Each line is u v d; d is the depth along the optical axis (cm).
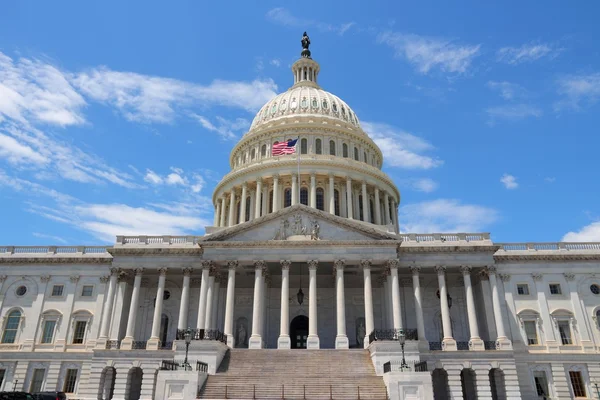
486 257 5791
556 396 5431
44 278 6291
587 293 5925
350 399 3691
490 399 5047
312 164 7788
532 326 5803
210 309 5484
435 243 5969
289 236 5684
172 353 5309
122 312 5859
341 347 5131
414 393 3594
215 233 5688
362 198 7988
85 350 5862
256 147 8644
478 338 5397
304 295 6266
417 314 5547
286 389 3862
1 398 3381
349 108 9444
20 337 6034
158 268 5875
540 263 6066
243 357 4728
